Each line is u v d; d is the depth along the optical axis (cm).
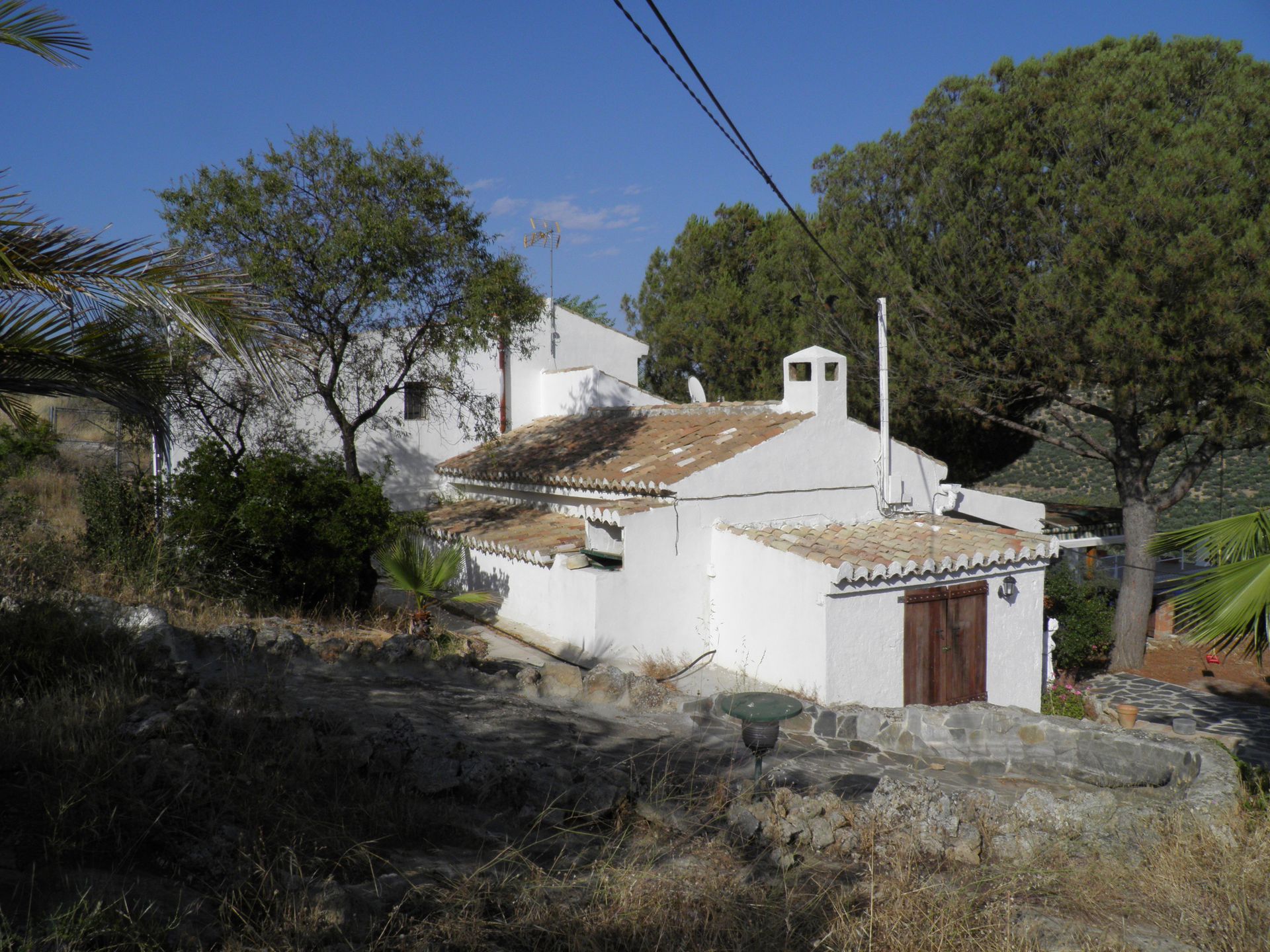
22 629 714
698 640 1470
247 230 1359
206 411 1584
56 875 396
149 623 852
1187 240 1452
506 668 1015
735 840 564
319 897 403
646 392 2231
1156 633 2144
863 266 1948
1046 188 1681
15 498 1437
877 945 431
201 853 429
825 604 1288
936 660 1374
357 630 1195
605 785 609
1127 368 1576
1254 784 835
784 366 1611
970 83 1858
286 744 601
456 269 1485
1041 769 967
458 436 2133
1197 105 1658
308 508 1266
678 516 1443
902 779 814
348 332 1502
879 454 1612
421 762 602
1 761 499
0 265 587
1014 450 2720
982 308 1791
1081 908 510
